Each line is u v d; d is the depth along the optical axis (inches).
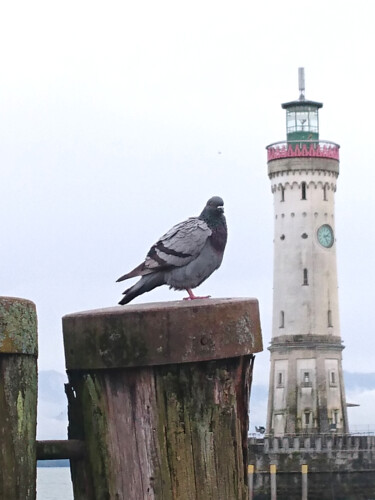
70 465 343.6
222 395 335.0
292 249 4793.3
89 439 336.2
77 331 335.0
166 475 329.1
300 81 4968.0
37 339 317.1
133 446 331.3
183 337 330.0
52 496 4419.3
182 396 331.6
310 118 4945.9
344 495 4301.2
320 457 4306.1
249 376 347.3
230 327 336.8
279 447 4320.9
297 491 4296.3
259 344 349.1
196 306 332.2
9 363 305.1
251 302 347.9
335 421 4645.7
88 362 333.1
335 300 4793.3
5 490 302.2
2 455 302.8
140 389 331.0
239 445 339.6
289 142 4862.2
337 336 4761.3
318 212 4810.5
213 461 331.6
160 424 330.0
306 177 4825.3
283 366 4722.0
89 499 338.0
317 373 4665.4
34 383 315.0
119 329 330.3
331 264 4808.1
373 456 4343.0
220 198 502.0
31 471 312.0
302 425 4628.4
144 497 330.0
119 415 332.5
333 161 4859.7
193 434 331.3
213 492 331.0
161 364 329.4
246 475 343.9
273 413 4707.2
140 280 470.9
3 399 303.3
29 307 311.7
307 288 4744.1
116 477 332.5
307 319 4719.5
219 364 335.3
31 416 312.7
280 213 4847.4
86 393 335.9
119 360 330.0
